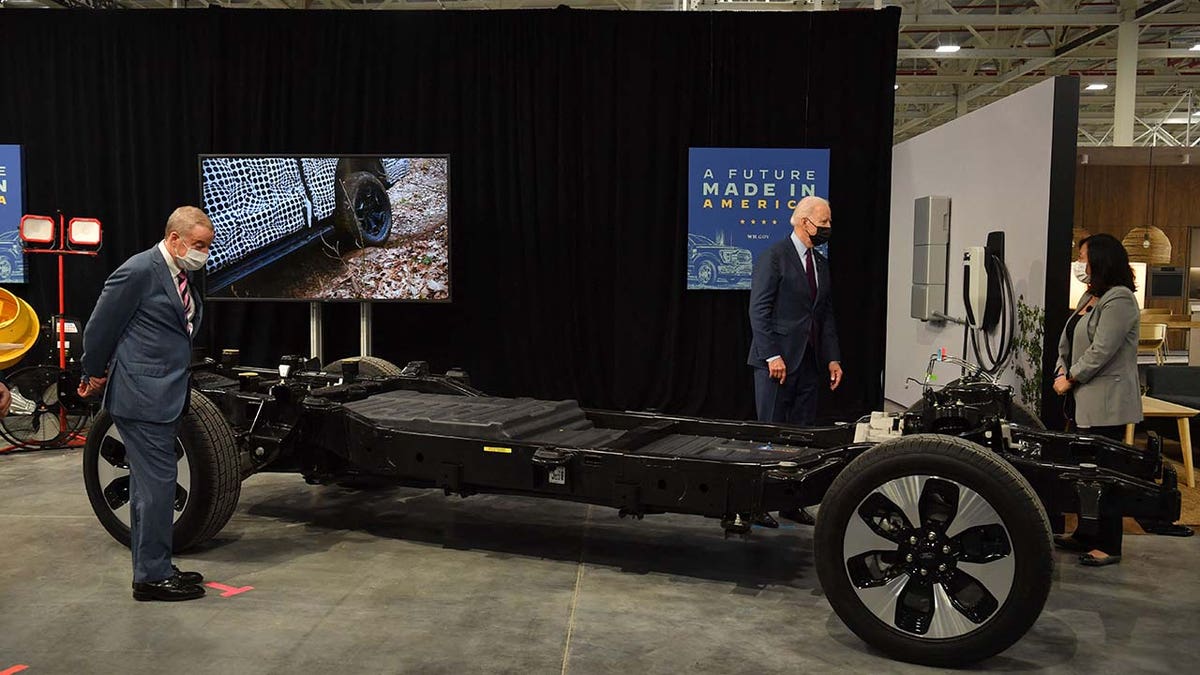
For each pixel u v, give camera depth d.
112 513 3.86
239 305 7.36
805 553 3.91
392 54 7.14
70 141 7.21
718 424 4.02
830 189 7.11
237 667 2.71
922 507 2.78
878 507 2.87
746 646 2.92
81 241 6.04
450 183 6.58
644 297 7.21
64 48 7.15
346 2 10.39
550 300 7.30
